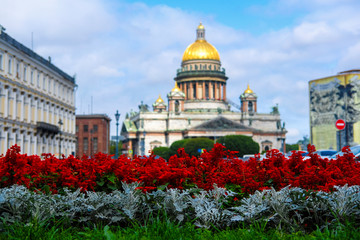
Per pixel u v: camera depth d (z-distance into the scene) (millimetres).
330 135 147250
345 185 12789
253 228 12070
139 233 11430
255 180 15164
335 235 11227
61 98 100312
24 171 14688
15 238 11117
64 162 15562
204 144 179000
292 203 12719
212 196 13422
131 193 12977
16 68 75062
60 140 97688
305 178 14188
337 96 145625
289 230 12406
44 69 88125
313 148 17156
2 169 14352
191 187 14648
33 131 82125
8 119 71375
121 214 13070
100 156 16641
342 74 145125
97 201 12977
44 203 12742
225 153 16562
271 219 12594
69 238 11484
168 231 11477
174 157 15922
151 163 16469
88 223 13016
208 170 15945
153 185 14031
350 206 12484
